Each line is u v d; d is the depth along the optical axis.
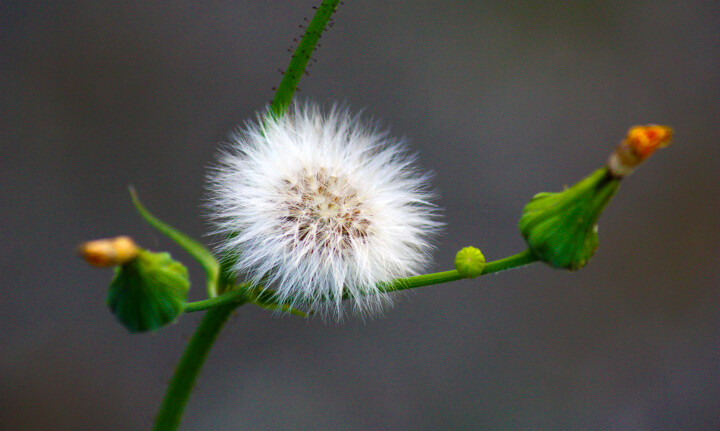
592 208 0.23
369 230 0.25
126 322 0.24
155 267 0.24
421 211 0.26
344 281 0.25
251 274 0.25
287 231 0.25
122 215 0.39
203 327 0.25
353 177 0.25
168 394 0.25
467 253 0.24
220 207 0.25
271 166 0.25
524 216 0.24
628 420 0.39
